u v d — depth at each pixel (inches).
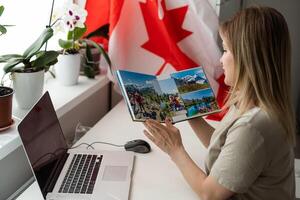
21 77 50.4
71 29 62.4
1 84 51.6
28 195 42.6
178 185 43.7
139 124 62.4
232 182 36.4
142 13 70.4
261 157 35.9
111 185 42.1
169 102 48.8
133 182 43.9
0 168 47.2
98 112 81.0
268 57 36.0
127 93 46.2
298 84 115.0
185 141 56.9
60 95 61.3
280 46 36.1
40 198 41.8
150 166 48.0
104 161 47.8
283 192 39.8
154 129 44.3
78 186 41.4
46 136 43.9
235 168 36.0
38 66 52.1
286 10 105.3
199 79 53.0
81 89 65.6
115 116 66.2
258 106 37.7
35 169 38.2
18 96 51.8
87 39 72.7
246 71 37.0
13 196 47.5
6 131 46.4
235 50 37.4
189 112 49.2
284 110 37.0
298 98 116.8
